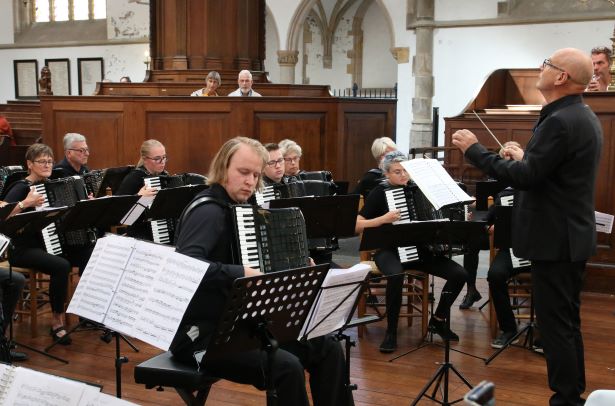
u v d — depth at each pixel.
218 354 2.85
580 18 15.45
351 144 9.70
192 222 3.23
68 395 2.51
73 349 5.20
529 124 10.79
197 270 2.80
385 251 5.39
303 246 3.42
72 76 23.86
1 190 7.02
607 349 5.24
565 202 3.70
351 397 3.54
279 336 2.99
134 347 5.13
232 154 3.31
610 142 6.47
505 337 5.27
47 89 12.66
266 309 2.84
